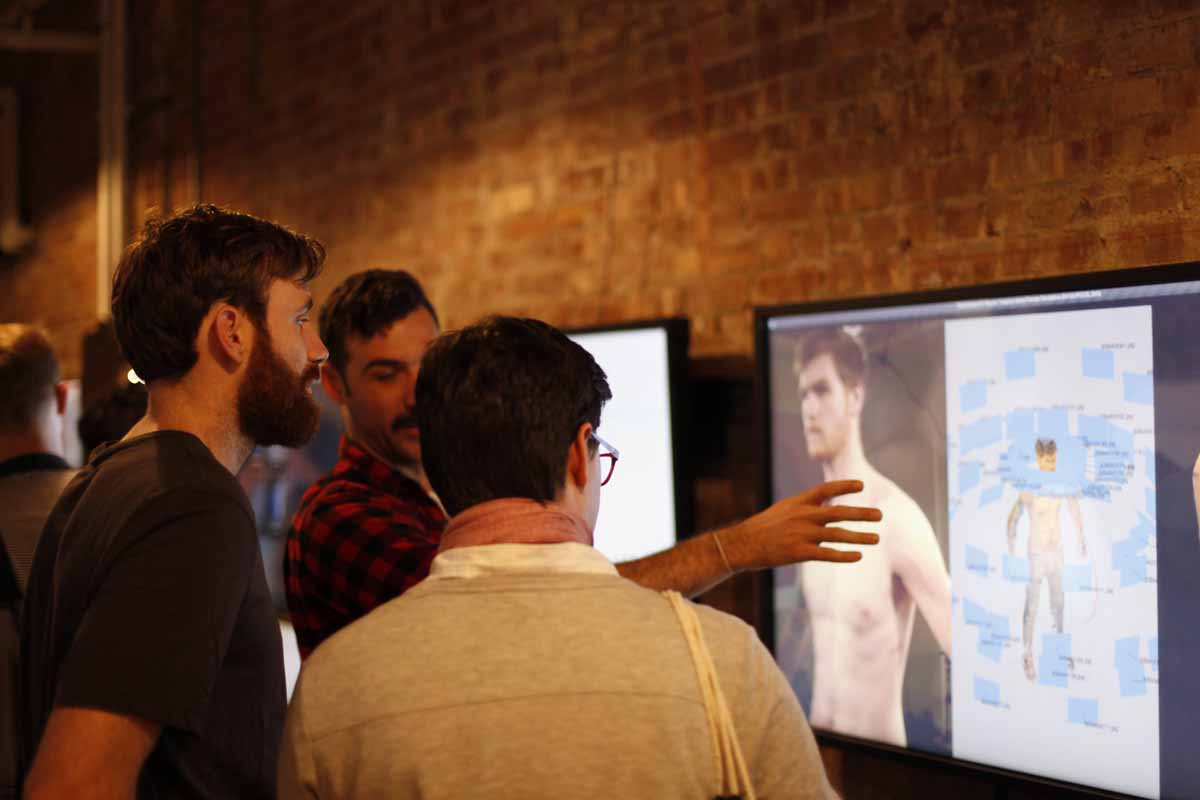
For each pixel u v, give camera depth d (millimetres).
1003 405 1853
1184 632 1627
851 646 2094
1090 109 1856
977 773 1872
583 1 2842
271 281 1398
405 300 1968
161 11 4621
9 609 1814
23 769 1461
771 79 2391
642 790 1046
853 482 1419
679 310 2590
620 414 2633
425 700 1077
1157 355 1655
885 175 2170
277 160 3996
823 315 2143
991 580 1871
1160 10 1763
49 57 5465
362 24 3611
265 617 1363
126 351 1386
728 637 1121
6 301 5859
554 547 1154
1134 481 1683
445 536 1200
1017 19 1958
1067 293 1764
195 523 1242
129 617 1185
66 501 1411
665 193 2629
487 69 3137
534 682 1070
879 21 2182
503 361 1191
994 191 1991
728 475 2486
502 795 1043
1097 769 1733
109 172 4797
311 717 1126
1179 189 1740
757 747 1093
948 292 1915
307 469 3609
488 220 3137
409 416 1941
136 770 1169
